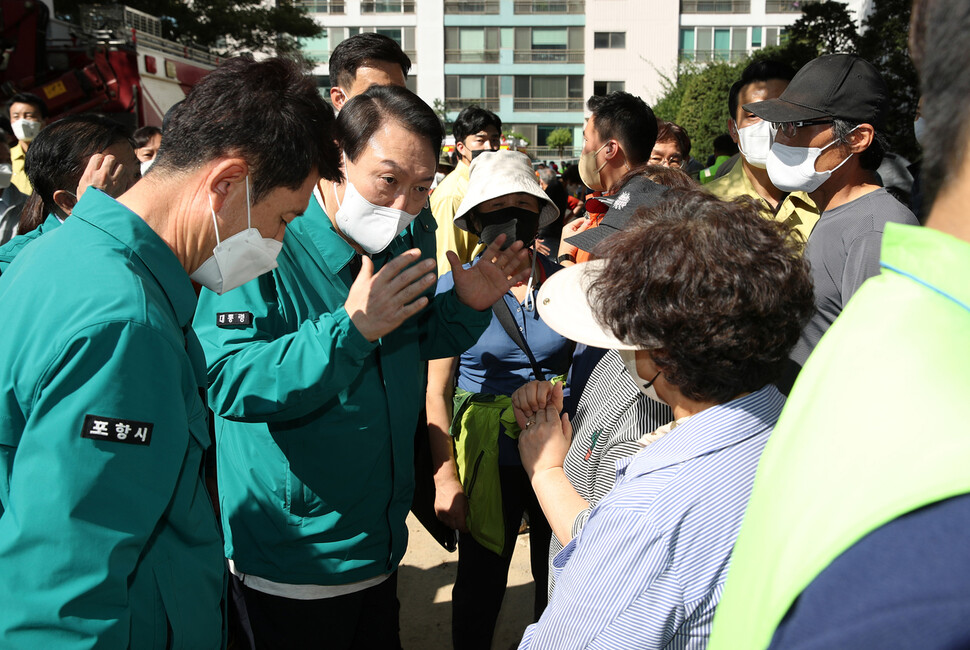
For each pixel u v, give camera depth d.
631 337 1.15
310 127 1.44
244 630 2.07
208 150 1.35
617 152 3.00
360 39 3.35
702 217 1.14
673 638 1.06
